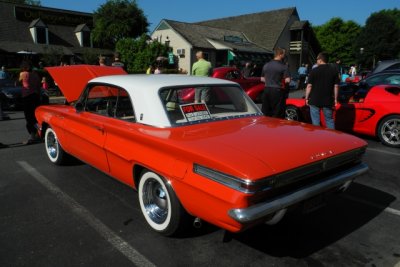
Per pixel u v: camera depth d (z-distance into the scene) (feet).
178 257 9.48
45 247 9.94
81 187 14.53
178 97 11.68
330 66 19.34
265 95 21.77
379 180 15.55
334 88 19.61
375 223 11.49
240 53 94.32
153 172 10.17
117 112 12.37
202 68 26.76
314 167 8.97
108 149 11.87
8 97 39.55
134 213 12.12
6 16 92.07
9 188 14.42
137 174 11.21
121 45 81.51
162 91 11.37
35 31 90.79
